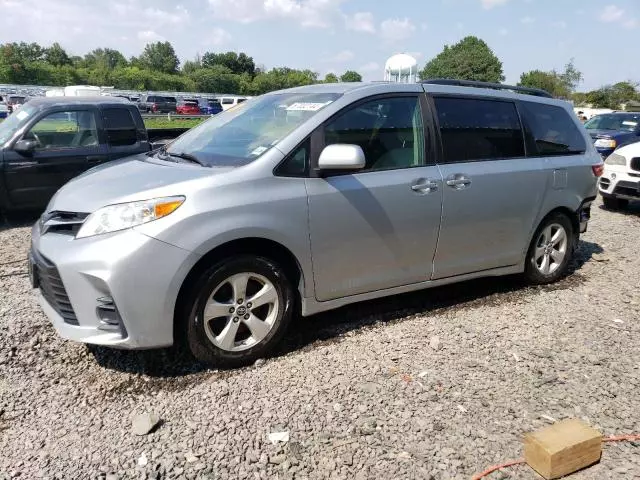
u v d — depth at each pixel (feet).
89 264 10.21
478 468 8.70
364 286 13.14
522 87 16.80
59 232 11.14
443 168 13.94
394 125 13.43
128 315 10.30
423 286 14.26
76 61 380.78
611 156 30.48
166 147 14.73
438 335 13.33
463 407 10.28
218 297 11.37
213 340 11.25
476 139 14.82
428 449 9.09
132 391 10.69
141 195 10.65
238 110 15.02
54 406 10.23
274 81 323.98
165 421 9.71
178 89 281.74
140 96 176.55
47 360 11.89
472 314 14.74
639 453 9.17
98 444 9.11
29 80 242.17
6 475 8.39
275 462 8.69
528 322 14.28
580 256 20.86
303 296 12.31
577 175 16.94
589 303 15.79
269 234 11.33
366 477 8.43
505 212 15.19
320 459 8.79
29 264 11.79
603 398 10.75
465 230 14.48
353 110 12.84
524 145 15.84
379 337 13.15
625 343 13.19
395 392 10.72
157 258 10.30
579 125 17.81
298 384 10.94
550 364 12.03
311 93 13.87
